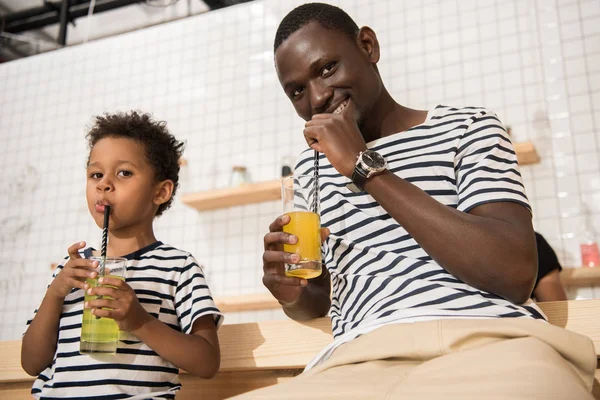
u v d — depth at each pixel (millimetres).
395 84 3609
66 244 4090
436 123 1138
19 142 4496
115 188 1299
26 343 1172
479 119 1101
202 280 1249
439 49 3561
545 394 618
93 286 1091
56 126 4426
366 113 1173
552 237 3096
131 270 1239
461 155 1066
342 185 1163
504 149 1036
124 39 4469
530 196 3191
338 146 989
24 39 4961
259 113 3949
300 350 1065
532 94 3305
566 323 928
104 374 1112
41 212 4242
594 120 3156
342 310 1029
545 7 3396
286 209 1062
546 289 2027
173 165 1480
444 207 923
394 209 938
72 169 4258
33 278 4094
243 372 1169
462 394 637
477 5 3541
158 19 4668
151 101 4258
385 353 803
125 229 1322
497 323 792
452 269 900
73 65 4543
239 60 4098
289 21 1190
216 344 1141
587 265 2936
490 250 873
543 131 3236
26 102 4586
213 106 4090
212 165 3975
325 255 1164
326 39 1145
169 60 4297
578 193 3102
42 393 1152
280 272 1064
